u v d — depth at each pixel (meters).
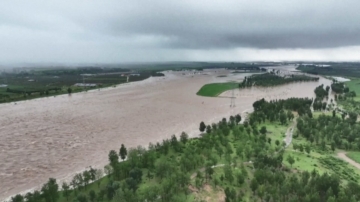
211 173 110.12
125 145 153.88
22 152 141.25
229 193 96.25
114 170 110.50
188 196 99.44
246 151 131.00
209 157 122.81
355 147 151.75
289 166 125.31
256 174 107.19
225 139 148.25
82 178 104.88
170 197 94.81
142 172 112.62
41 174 119.00
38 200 92.00
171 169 111.06
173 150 140.00
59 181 112.75
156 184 105.44
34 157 135.62
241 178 107.44
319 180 101.25
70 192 100.38
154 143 157.38
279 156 124.88
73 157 136.75
